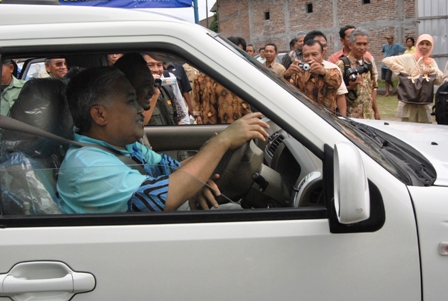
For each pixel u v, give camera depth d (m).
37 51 1.72
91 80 1.97
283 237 1.66
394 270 1.66
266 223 1.67
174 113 4.06
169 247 1.65
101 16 1.75
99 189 1.83
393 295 1.67
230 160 2.04
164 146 3.23
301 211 1.69
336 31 23.78
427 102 6.11
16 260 1.65
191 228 1.67
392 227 1.66
